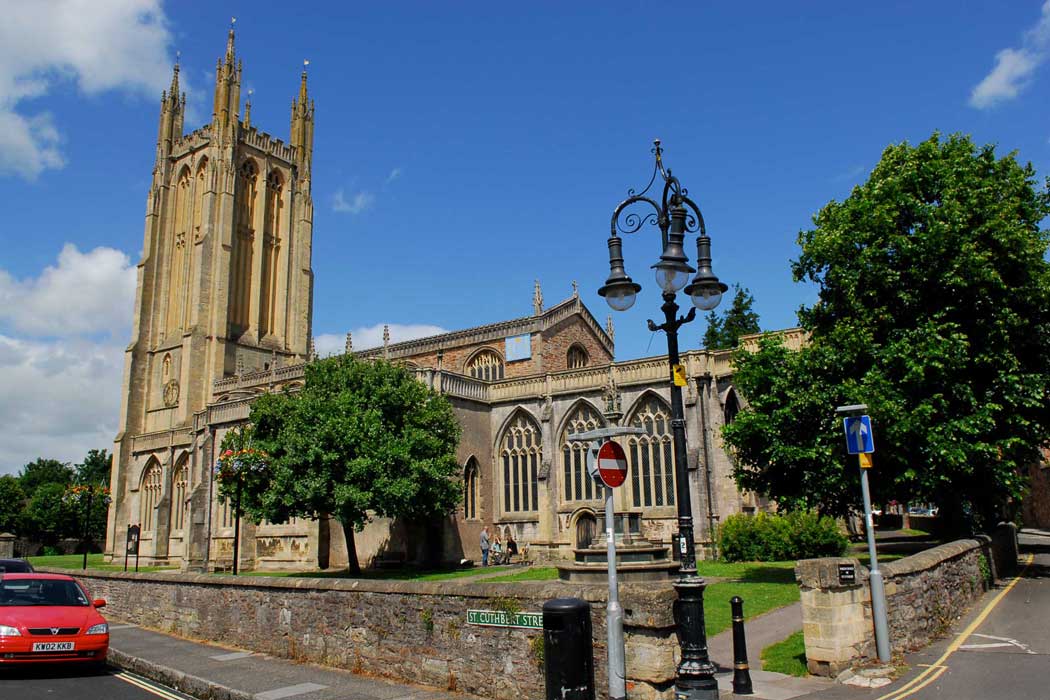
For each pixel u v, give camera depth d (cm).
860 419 1614
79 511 8569
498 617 1342
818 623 1443
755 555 3534
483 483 4812
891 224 2705
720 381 4247
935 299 2686
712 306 1331
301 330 8875
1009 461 2588
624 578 1891
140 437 7319
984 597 2219
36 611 1745
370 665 1580
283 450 3919
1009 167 2861
